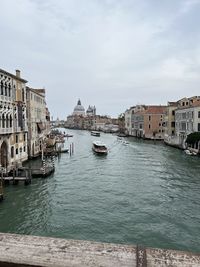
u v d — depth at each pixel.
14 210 19.11
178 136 62.66
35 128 45.25
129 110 117.00
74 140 94.00
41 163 38.06
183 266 2.61
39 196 22.48
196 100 60.47
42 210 19.11
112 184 26.86
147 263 2.64
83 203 20.66
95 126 184.25
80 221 17.00
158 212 18.58
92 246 2.95
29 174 26.73
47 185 26.12
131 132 112.31
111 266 2.63
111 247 2.92
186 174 31.28
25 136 38.94
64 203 20.67
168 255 2.77
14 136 33.75
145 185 26.36
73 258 2.75
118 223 16.64
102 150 52.41
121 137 104.69
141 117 96.12
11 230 15.77
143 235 14.99
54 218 17.56
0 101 28.84
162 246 13.80
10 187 25.30
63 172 33.16
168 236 14.85
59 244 2.98
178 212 18.59
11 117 32.44
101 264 2.66
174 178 29.31
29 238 3.10
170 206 19.88
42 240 3.07
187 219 17.31
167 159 43.66
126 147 65.12
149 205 20.12
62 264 2.67
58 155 49.91
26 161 39.41
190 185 26.08
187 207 19.64
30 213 18.52
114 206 19.91
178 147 58.91
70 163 40.84
